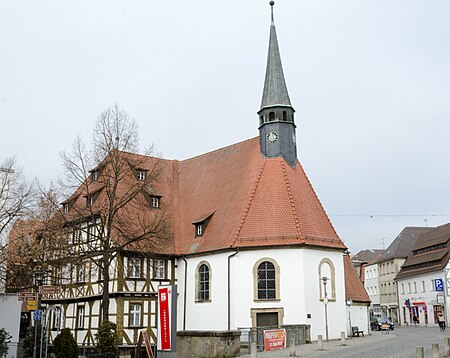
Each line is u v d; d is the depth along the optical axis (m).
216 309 34.81
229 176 40.06
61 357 27.11
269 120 38.78
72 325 38.12
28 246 30.75
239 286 33.91
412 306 71.69
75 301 38.28
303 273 33.19
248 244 34.09
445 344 20.92
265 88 39.94
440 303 63.41
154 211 39.97
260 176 36.75
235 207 36.84
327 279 34.41
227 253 34.66
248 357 23.33
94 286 36.62
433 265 66.81
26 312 40.34
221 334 23.84
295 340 30.42
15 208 30.91
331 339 33.72
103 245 30.14
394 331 49.53
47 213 31.61
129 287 35.12
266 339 27.42
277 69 40.09
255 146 40.06
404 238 82.75
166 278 37.44
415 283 71.12
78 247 34.38
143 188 32.84
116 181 30.98
